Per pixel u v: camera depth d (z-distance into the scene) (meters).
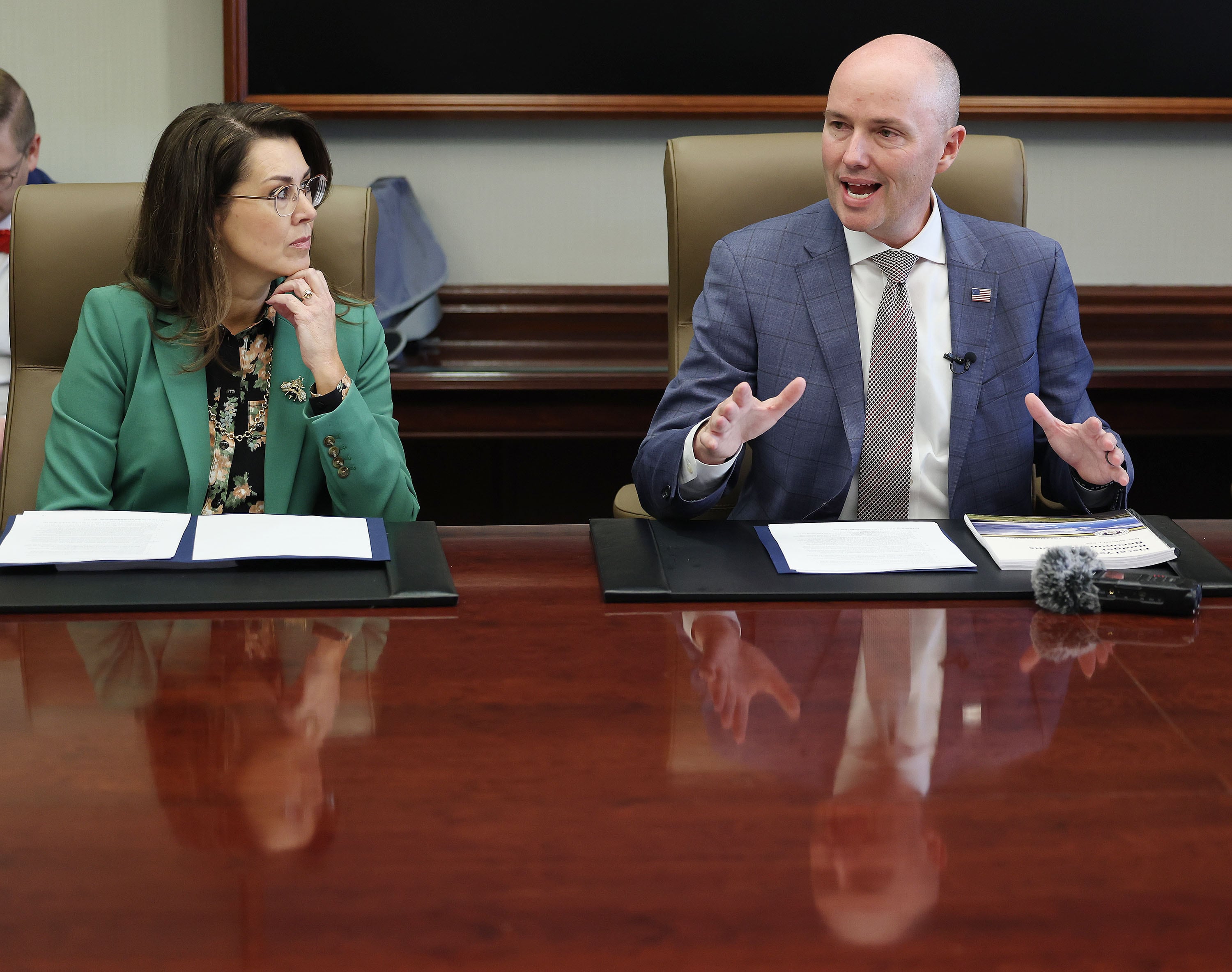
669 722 1.07
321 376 1.69
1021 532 1.52
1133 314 3.08
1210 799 0.95
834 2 2.92
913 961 0.76
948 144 1.76
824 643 1.24
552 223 3.04
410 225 2.86
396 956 0.76
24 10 2.89
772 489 1.81
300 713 1.08
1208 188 3.08
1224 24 2.95
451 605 1.33
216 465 1.75
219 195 1.66
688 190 2.07
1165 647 1.25
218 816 0.91
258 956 0.76
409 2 2.88
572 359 2.98
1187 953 0.77
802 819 0.92
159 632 1.24
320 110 2.90
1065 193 3.07
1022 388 1.78
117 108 2.96
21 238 1.90
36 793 0.94
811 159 2.08
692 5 2.90
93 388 1.70
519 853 0.87
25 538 1.42
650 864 0.86
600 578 1.40
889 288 1.77
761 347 1.80
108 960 0.75
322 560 1.41
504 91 2.93
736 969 0.75
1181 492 3.12
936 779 0.98
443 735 1.04
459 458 3.09
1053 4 2.93
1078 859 0.87
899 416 1.77
